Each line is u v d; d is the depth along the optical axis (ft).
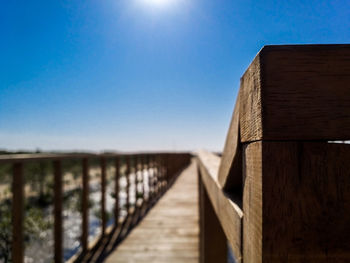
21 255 4.82
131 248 7.81
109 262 6.88
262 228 1.21
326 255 1.18
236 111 1.89
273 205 1.21
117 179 9.64
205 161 5.61
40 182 19.11
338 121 1.20
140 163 13.39
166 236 8.87
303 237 1.19
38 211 9.64
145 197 14.51
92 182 29.94
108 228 9.30
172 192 17.70
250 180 1.45
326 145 1.21
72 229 13.33
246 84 1.56
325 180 1.20
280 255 1.19
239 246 1.66
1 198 13.00
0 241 6.00
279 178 1.22
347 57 1.22
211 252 5.07
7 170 24.72
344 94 1.21
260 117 1.24
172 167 26.09
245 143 1.65
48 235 9.75
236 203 2.01
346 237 1.18
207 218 5.16
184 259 7.10
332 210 1.19
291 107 1.22
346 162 1.21
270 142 1.23
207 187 4.18
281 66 1.23
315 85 1.21
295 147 1.22
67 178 24.90
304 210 1.20
